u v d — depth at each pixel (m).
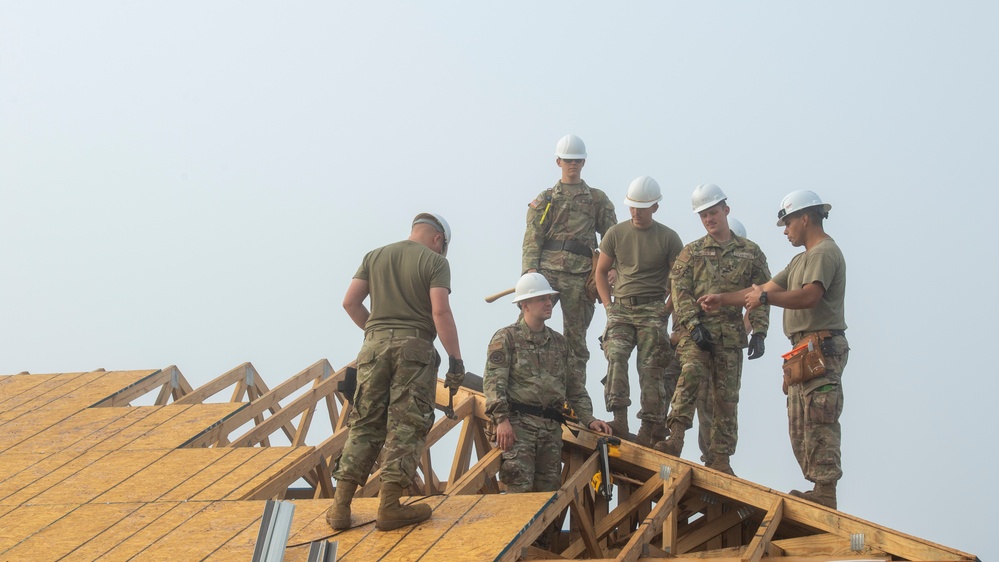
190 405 10.38
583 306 9.99
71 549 7.09
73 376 11.63
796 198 7.71
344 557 6.49
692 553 7.43
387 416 6.92
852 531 6.57
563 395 8.03
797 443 7.64
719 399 8.63
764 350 8.47
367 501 7.45
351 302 7.00
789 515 6.96
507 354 7.96
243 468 8.47
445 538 6.63
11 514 7.82
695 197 8.70
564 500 7.25
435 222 7.21
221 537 7.07
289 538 6.87
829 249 7.50
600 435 8.09
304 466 8.40
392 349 6.75
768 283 7.58
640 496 7.66
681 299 8.59
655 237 9.05
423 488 10.12
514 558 6.48
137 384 11.26
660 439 8.83
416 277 6.85
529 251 10.04
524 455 7.82
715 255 8.60
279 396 10.66
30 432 9.82
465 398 9.14
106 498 8.04
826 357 7.47
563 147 10.12
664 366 8.94
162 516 7.58
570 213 10.05
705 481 7.45
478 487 7.82
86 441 9.47
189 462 8.76
